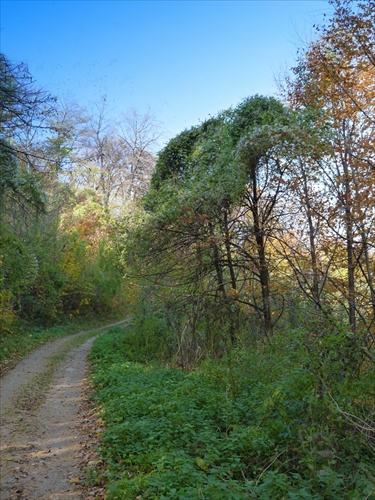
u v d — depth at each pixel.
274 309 15.60
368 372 9.02
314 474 6.27
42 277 29.53
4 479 6.84
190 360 16.81
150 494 5.78
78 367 17.73
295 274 13.38
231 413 8.84
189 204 14.55
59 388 13.63
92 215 44.56
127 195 49.91
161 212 15.42
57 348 23.05
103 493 6.22
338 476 6.31
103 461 7.39
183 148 20.03
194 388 11.04
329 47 12.92
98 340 23.88
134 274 17.52
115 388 12.19
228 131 16.08
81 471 7.14
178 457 6.73
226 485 5.80
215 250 15.17
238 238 14.69
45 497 6.25
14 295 24.03
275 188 14.23
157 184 20.78
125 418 9.43
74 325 34.41
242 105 15.70
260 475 6.21
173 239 15.58
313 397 7.67
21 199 18.03
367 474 6.55
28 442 8.52
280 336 10.41
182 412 9.11
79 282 35.94
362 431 7.43
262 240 14.67
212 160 17.19
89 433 9.05
